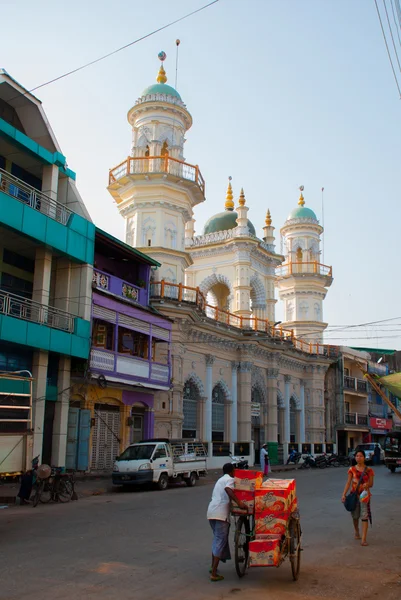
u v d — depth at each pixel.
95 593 6.82
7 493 16.53
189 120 31.98
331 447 46.84
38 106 21.92
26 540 9.97
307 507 15.00
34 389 19.70
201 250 38.84
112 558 8.62
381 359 60.66
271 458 37.41
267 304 40.16
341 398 49.03
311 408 44.66
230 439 34.12
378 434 55.59
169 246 30.02
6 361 19.11
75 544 9.62
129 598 6.67
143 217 30.05
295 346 42.88
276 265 41.22
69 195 23.05
